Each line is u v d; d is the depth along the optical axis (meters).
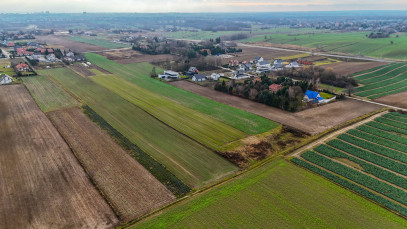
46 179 49.75
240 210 42.47
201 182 50.06
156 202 44.66
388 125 73.69
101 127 71.50
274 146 63.22
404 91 104.00
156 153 59.47
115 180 49.91
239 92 99.25
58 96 95.50
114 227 39.38
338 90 104.69
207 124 74.25
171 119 77.25
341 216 41.62
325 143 63.97
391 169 53.94
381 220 41.03
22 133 67.44
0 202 43.84
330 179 50.22
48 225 39.50
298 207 43.28
